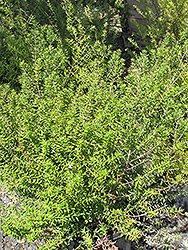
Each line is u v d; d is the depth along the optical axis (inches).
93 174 101.3
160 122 120.0
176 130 123.5
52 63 142.3
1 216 96.8
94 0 191.0
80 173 102.1
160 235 115.6
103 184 106.7
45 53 143.7
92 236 111.2
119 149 114.5
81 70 147.6
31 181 116.8
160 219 121.7
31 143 108.1
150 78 130.2
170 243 112.0
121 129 112.0
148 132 123.9
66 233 110.6
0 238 116.0
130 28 232.2
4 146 113.0
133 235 102.6
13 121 121.0
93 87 122.5
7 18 172.1
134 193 111.3
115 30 199.2
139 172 122.8
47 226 106.1
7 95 135.6
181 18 182.7
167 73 144.3
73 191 99.5
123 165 116.6
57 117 111.9
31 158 108.9
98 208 111.7
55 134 106.9
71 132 111.0
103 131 106.0
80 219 115.2
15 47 155.9
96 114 124.1
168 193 129.6
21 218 96.0
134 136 116.0
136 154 121.7
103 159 106.0
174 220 121.9
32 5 195.3
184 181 115.6
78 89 141.7
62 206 103.0
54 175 107.7
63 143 102.9
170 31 196.2
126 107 120.4
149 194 116.0
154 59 152.9
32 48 155.7
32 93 128.0
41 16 196.5
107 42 193.6
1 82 154.4
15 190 116.1
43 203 101.8
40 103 125.4
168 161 108.3
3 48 170.2
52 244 95.9
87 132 109.8
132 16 236.2
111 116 114.5
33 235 95.7
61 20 182.4
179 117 120.4
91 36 174.4
